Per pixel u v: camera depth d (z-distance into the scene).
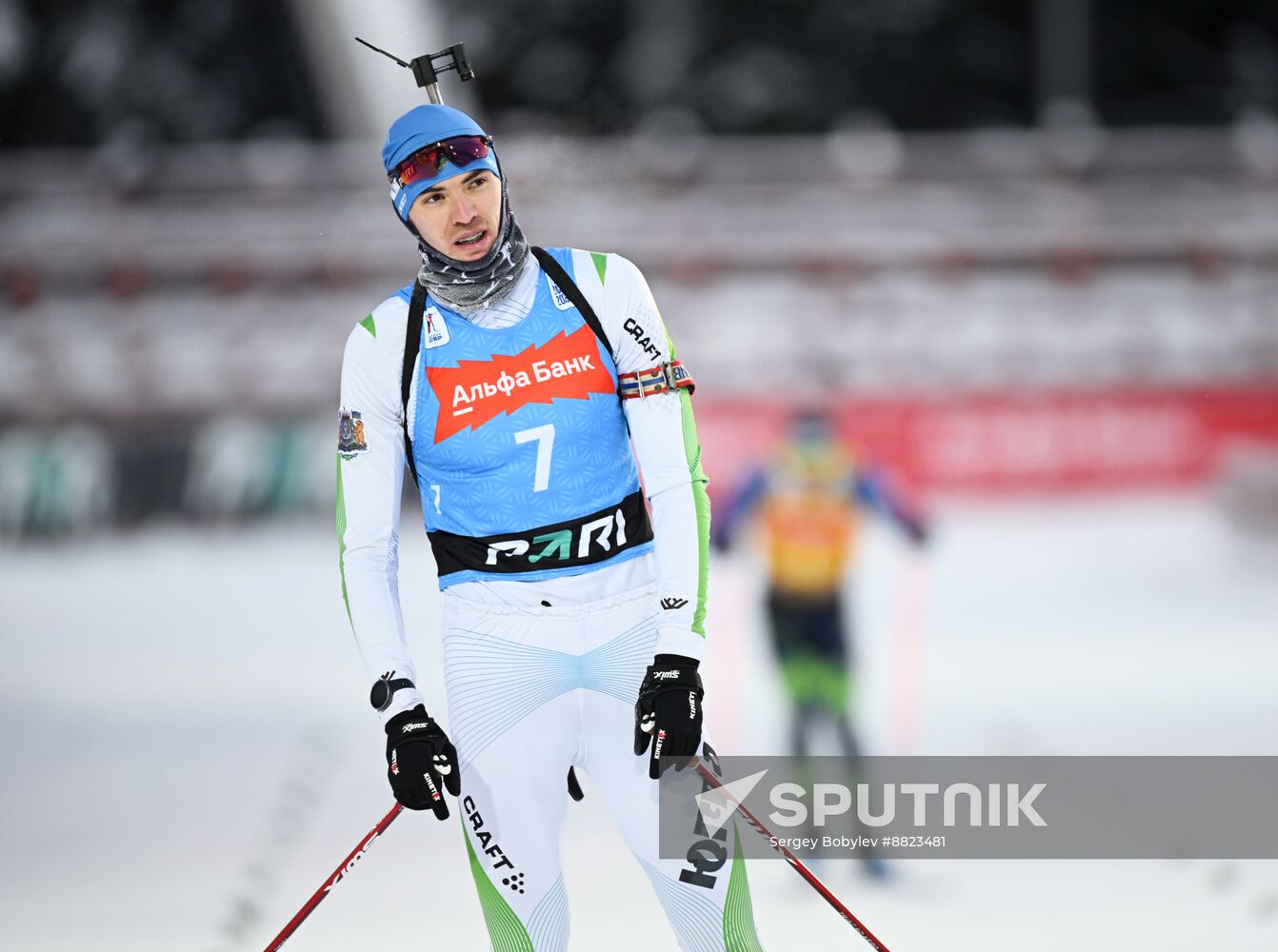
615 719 10.01
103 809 22.28
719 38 103.38
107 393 66.75
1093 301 75.56
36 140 101.88
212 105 100.56
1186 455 61.66
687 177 79.56
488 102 101.38
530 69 101.62
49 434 63.56
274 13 98.56
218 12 100.44
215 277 76.56
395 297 10.17
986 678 31.09
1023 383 66.75
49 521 59.12
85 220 79.38
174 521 59.50
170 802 22.64
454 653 10.18
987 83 104.94
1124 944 15.23
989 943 15.36
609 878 17.83
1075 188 81.56
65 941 16.25
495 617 10.09
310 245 77.19
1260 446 61.94
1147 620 38.97
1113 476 61.19
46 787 23.86
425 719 9.66
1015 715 27.12
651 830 9.88
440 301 9.95
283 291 76.69
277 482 59.88
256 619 41.84
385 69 93.69
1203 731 25.77
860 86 103.94
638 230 76.38
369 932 16.19
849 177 80.00
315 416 65.88
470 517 10.12
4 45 101.00
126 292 76.31
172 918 16.95
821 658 19.73
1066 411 61.50
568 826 20.28
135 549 57.34
